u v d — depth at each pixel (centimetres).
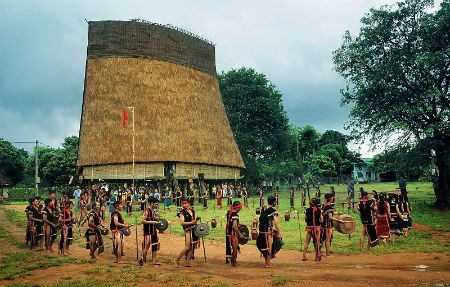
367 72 2911
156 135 4494
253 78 7106
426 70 2564
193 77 5391
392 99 2725
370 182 7531
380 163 3048
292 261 1145
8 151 7656
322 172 7331
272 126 7062
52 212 1447
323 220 1150
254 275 907
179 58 5341
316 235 1121
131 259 1255
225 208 3228
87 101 4547
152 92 4775
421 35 2650
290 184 7425
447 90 2681
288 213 2277
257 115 6850
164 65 5078
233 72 7206
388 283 753
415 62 2519
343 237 1650
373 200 1319
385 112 2645
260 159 7300
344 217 1429
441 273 847
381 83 2691
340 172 8200
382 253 1204
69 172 6481
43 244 1605
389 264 1014
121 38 4944
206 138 4997
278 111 7075
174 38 5369
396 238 1544
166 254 1405
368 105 2805
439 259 1073
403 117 2675
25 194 5278
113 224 1183
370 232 1288
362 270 920
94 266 1077
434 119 2670
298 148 8088
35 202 1511
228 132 5684
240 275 916
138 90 4703
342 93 2983
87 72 4706
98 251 1231
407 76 2727
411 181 7056
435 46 2648
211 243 1627
